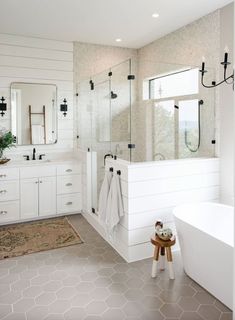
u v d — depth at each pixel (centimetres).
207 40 354
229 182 331
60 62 458
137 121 369
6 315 210
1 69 423
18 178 400
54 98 459
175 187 313
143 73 434
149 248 302
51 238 351
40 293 238
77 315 210
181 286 248
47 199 422
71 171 436
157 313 213
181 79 378
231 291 213
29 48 438
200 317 208
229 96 325
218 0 312
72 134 478
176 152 367
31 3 318
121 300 228
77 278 261
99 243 338
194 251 247
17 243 337
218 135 341
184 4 323
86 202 424
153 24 386
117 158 348
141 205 294
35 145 453
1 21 373
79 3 319
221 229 291
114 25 389
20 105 438
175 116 377
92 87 421
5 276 264
